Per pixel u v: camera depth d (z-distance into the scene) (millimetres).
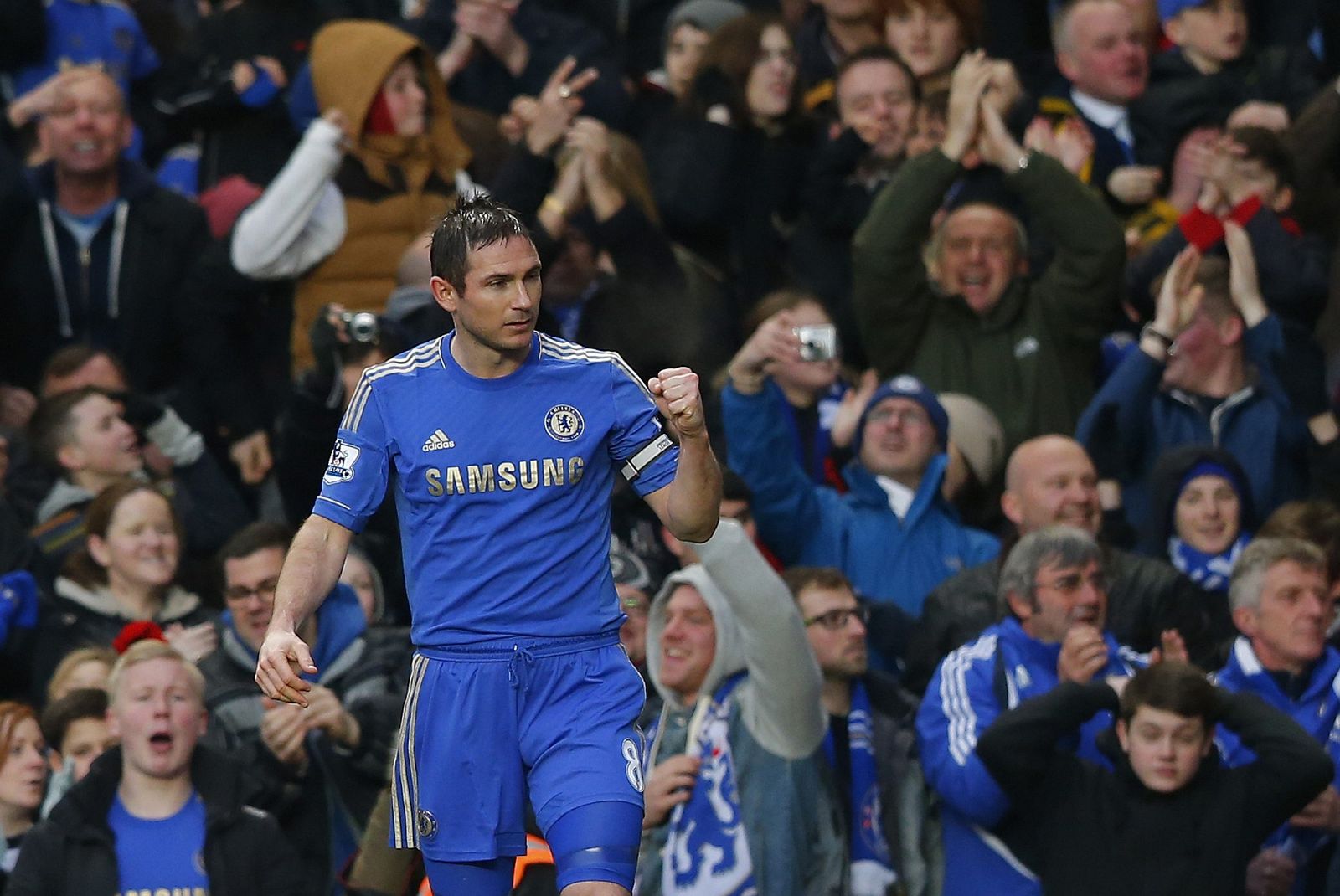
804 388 34438
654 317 35125
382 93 37000
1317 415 34688
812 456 34281
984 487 33375
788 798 27219
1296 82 42469
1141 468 34031
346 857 28047
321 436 32625
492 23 41969
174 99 43312
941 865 27844
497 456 19281
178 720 26641
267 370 37750
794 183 39781
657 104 42906
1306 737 26141
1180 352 34125
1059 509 30531
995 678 27578
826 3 43156
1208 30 41969
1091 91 41219
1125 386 33219
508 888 19703
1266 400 34250
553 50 42625
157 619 31234
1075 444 31078
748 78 39781
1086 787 26484
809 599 28406
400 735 19766
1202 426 33969
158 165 43594
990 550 31891
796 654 26906
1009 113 38312
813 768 27469
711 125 39156
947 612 29672
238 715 29109
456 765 19359
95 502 31375
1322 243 36656
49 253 38000
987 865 27047
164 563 31172
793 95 40031
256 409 37594
